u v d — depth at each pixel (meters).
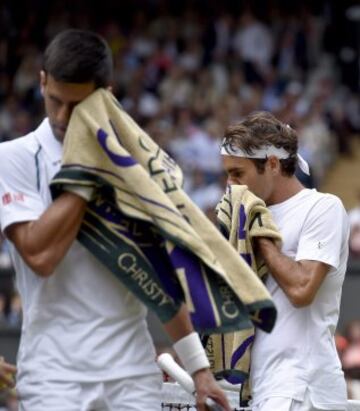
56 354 8.09
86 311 8.13
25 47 46.31
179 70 43.09
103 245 8.03
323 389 9.64
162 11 47.28
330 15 45.78
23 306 8.33
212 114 40.53
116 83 43.72
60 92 7.96
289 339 9.66
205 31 45.06
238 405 10.09
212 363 9.80
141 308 8.35
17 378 8.28
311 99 42.28
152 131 39.00
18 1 48.41
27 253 7.86
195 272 7.85
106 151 7.87
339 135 43.47
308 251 9.66
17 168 8.14
